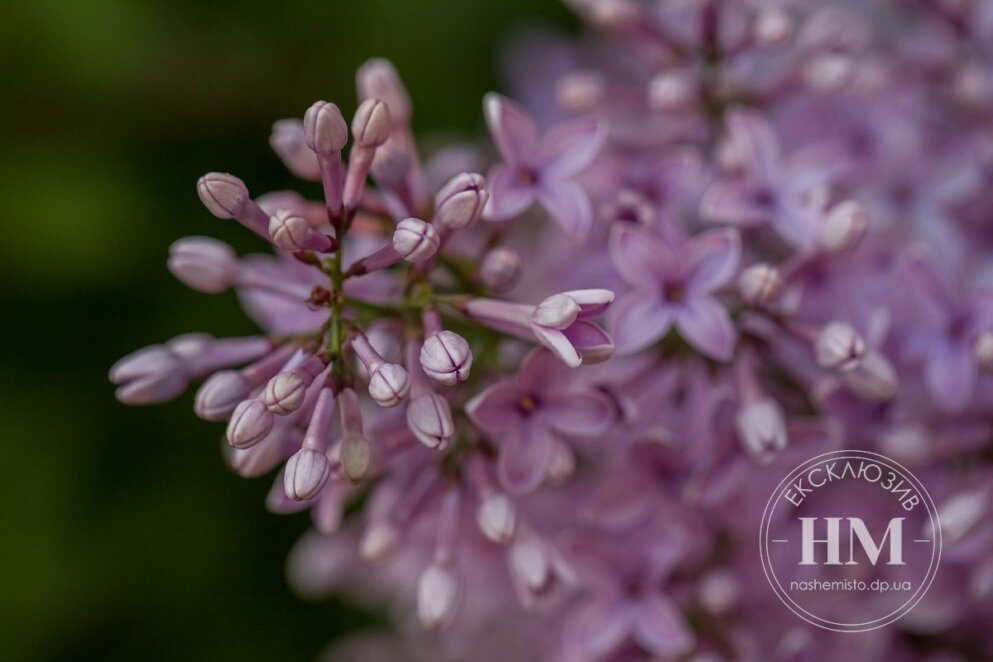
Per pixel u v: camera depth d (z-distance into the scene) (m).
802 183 0.33
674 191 0.33
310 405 0.30
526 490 0.31
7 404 0.38
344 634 0.40
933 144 0.35
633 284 0.31
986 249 0.35
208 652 0.39
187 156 0.39
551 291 0.33
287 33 0.39
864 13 0.36
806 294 0.32
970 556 0.33
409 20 0.39
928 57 0.36
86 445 0.38
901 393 0.33
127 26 0.38
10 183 0.38
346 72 0.39
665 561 0.33
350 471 0.29
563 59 0.39
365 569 0.37
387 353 0.30
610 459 0.33
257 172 0.39
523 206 0.31
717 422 0.32
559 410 0.31
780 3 0.36
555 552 0.31
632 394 0.32
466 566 0.34
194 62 0.38
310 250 0.30
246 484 0.39
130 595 0.38
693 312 0.31
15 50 0.38
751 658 0.33
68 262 0.38
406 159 0.31
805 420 0.32
